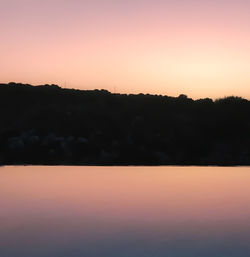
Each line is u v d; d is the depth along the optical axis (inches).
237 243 402.9
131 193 707.4
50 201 628.1
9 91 2741.1
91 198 655.1
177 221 499.2
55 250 378.0
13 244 397.4
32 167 1211.9
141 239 417.4
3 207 579.8
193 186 797.2
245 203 620.4
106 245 395.9
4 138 1649.9
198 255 369.4
